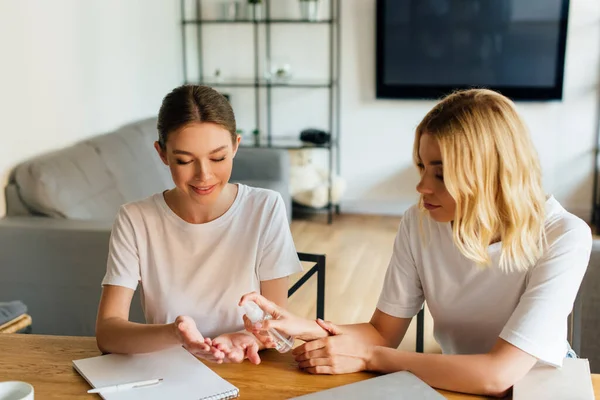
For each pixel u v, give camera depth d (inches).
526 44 190.9
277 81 203.3
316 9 195.9
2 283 106.9
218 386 47.8
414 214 58.9
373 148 205.8
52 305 106.6
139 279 61.3
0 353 53.8
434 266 57.2
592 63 190.2
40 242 105.0
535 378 49.1
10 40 116.8
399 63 197.8
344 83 203.3
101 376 49.3
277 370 51.3
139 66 171.2
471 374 48.1
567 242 51.7
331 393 46.8
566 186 197.0
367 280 149.3
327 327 54.7
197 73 211.8
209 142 53.4
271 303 53.1
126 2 162.1
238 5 201.5
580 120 193.5
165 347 51.9
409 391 47.0
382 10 195.0
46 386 48.5
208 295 60.4
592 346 74.5
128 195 132.6
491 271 54.4
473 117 49.4
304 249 172.9
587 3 187.5
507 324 50.4
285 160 177.2
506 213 51.1
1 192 113.9
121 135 144.8
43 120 127.6
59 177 115.8
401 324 59.7
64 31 134.6
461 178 49.4
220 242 60.6
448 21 193.2
